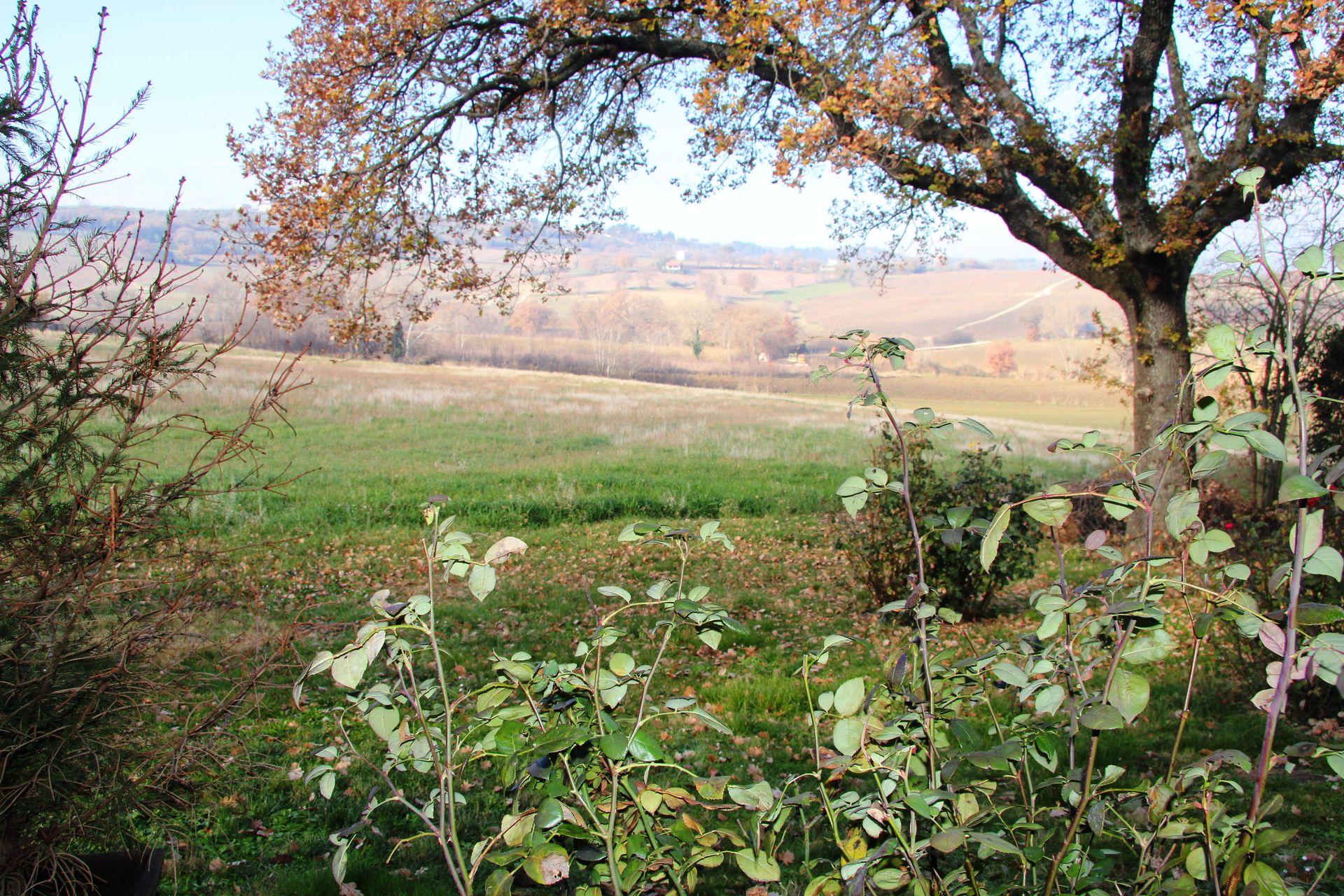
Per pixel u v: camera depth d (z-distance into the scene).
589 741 1.89
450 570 1.95
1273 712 1.52
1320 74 9.22
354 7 10.27
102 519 2.54
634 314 82.06
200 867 3.84
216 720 2.76
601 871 1.83
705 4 10.37
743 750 5.38
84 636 2.58
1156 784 1.74
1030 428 37.59
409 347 54.72
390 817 4.39
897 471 9.51
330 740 5.30
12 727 2.38
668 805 1.86
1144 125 10.87
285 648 2.90
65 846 2.55
